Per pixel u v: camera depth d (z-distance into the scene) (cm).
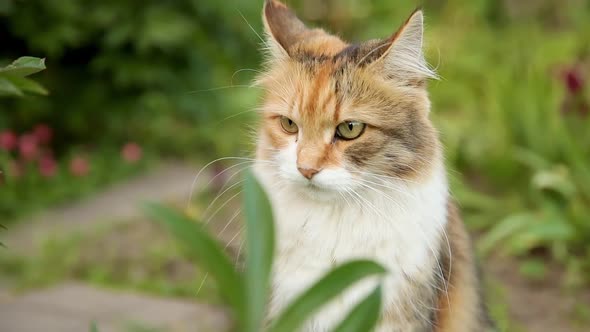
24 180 741
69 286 562
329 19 1067
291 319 145
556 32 1092
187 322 502
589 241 600
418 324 351
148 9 831
